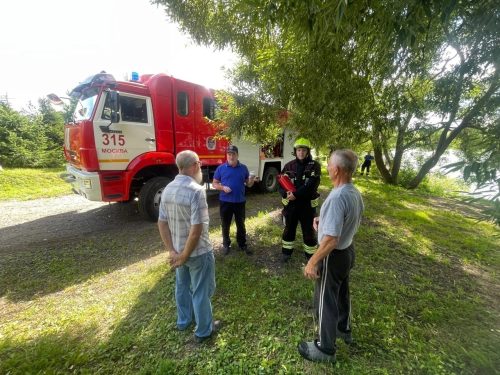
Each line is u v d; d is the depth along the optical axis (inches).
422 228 211.9
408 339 86.8
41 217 218.5
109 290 116.5
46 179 354.9
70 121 209.5
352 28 74.8
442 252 167.6
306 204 125.0
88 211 235.6
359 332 88.2
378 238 180.9
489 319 100.9
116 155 181.2
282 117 195.2
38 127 438.3
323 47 113.3
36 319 97.1
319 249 67.1
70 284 121.0
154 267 132.9
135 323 93.0
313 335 85.5
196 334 82.7
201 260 77.9
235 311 96.9
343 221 67.2
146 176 207.9
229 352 78.3
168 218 77.8
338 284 72.7
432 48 126.3
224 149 257.4
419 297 112.6
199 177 82.0
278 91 149.3
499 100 176.7
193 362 75.5
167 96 206.4
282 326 89.9
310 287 111.7
